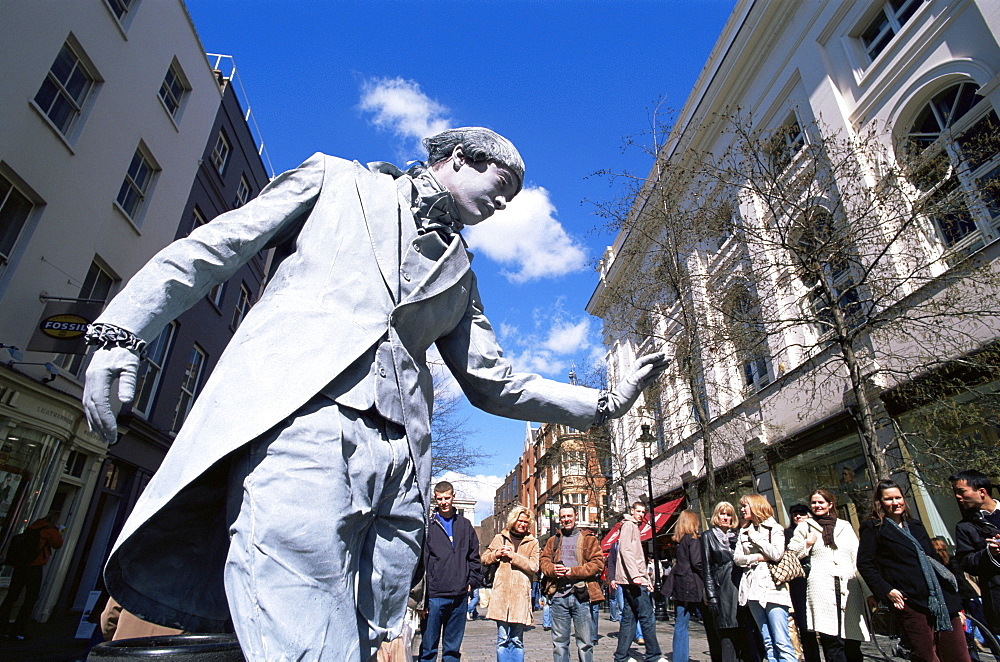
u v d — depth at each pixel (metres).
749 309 10.82
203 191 15.29
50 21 9.31
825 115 12.27
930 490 8.38
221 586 1.05
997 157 8.28
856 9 12.00
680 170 11.99
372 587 1.01
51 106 9.69
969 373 8.05
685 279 11.95
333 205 1.13
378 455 0.99
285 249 1.17
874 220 8.61
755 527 4.95
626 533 6.02
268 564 0.80
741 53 15.30
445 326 1.25
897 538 3.85
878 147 9.51
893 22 11.28
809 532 4.88
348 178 1.19
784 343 12.99
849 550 4.71
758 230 10.22
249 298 18.62
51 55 9.36
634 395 1.36
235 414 0.88
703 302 11.34
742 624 4.88
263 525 0.82
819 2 12.95
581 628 5.25
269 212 1.07
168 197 13.38
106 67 10.86
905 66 10.46
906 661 6.32
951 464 7.59
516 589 5.10
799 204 9.05
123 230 11.59
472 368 1.37
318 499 0.85
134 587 0.96
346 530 0.90
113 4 11.36
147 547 0.97
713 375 15.66
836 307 8.45
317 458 0.88
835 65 12.41
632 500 21.70
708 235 11.32
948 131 8.87
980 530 4.16
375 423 1.03
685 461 17.86
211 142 15.56
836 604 4.61
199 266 0.96
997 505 4.27
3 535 8.66
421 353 1.20
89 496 10.91
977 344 8.05
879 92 10.96
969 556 4.16
